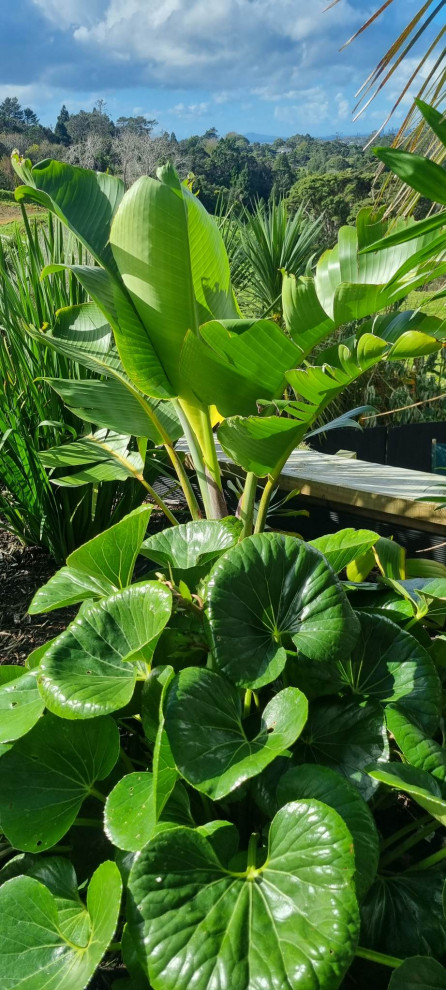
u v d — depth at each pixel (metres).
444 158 1.45
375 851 1.21
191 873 1.19
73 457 2.68
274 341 1.87
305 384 1.75
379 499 2.96
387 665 1.62
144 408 2.52
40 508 3.10
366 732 1.49
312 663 1.54
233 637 1.45
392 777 1.24
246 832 1.59
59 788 1.48
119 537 1.68
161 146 25.95
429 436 5.09
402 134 1.63
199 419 2.44
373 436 4.80
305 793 1.29
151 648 1.45
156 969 1.07
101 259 2.46
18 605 2.86
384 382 5.73
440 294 1.41
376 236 1.84
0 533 3.59
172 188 2.17
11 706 1.56
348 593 1.99
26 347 3.05
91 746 1.52
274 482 2.16
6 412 2.98
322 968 1.01
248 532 2.24
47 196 2.43
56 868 1.45
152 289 2.22
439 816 1.22
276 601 1.52
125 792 1.34
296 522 3.48
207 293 2.35
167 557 1.87
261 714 1.47
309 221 5.79
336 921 1.05
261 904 1.13
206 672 1.43
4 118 70.56
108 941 1.09
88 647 1.53
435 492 2.75
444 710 1.75
